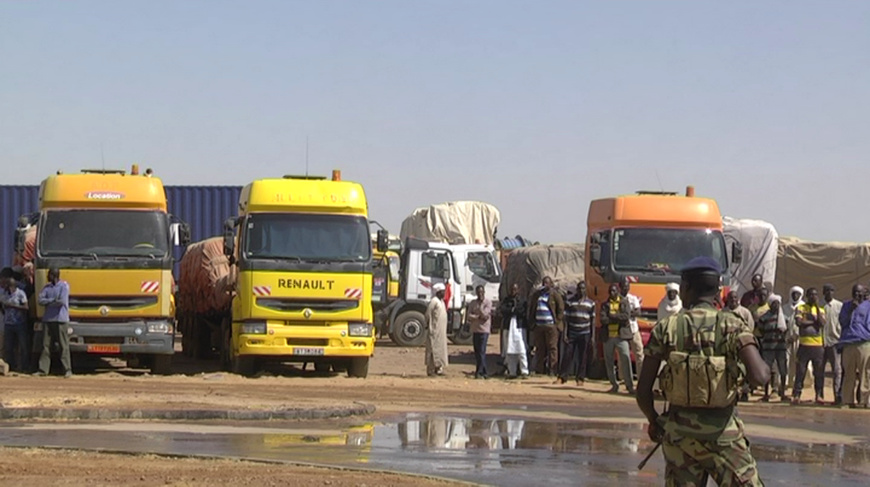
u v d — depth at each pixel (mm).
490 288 38719
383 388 20828
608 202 25703
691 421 6801
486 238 42438
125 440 12945
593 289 25766
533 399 19719
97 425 14367
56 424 14430
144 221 23375
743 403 20484
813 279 32594
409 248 36625
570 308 23438
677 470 6875
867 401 19906
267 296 22469
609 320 21375
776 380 21969
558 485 10617
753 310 21062
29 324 24203
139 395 17969
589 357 25750
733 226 30766
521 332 25344
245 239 22703
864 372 19875
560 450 13008
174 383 20969
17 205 34094
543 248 34344
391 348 35562
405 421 15656
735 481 6762
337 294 22703
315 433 14016
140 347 23062
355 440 13438
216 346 29000
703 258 7082
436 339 24906
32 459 11250
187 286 30562
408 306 36344
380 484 10148
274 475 10469
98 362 28062
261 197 22797
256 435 13648
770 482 11266
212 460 11430
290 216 22797
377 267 30312
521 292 34094
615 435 14555
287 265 22547
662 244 25000
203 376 22594
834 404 20422
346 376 24047
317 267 22641
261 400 17719
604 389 22516
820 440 14984
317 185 23078
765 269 30375
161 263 23250
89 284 22922
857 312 19953
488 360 31312
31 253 25438
